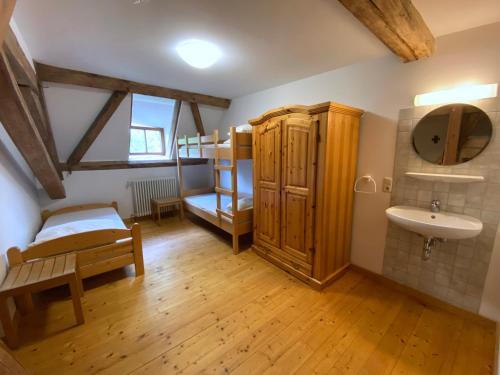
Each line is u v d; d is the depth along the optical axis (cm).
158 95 326
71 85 270
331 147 201
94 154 367
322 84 262
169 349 157
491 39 157
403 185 207
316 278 222
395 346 160
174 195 462
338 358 151
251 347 159
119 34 175
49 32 170
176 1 135
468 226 157
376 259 236
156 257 288
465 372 142
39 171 244
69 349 157
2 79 128
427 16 150
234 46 195
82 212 330
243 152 287
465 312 186
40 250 198
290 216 241
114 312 192
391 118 208
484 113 162
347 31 170
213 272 254
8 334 155
